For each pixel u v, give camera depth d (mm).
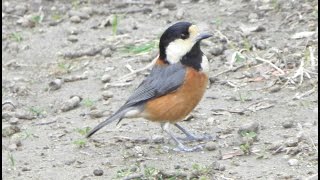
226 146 12312
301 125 12656
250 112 13422
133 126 13422
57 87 15281
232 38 16312
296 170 11266
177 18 17812
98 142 12852
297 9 17141
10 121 13930
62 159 12336
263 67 14953
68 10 19078
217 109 13656
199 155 12102
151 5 18734
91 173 11781
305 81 14211
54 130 13500
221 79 14758
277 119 13047
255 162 11648
